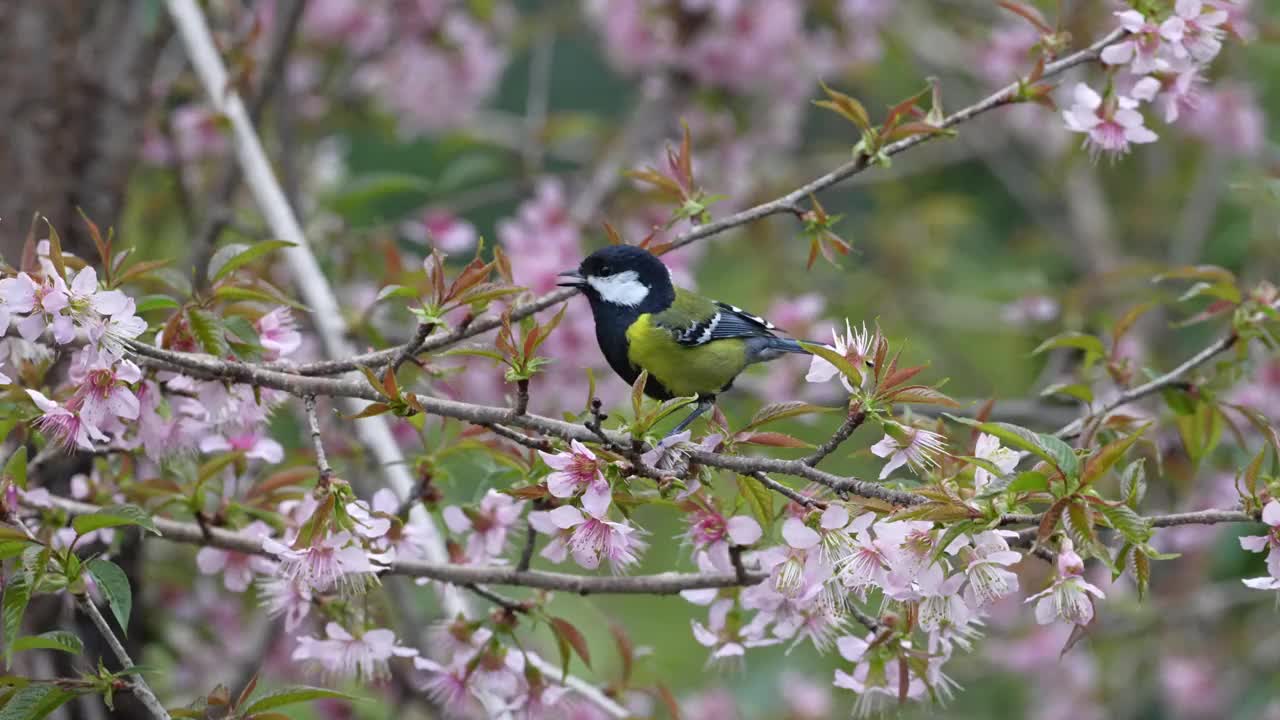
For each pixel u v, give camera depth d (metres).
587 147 18.12
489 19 16.38
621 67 16.69
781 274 17.02
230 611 12.77
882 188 18.91
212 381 7.83
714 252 17.94
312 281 10.80
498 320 8.02
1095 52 8.58
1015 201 21.27
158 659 12.59
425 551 8.98
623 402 13.64
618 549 6.84
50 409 6.86
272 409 8.31
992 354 19.22
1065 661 16.23
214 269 7.67
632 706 10.03
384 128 17.05
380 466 10.02
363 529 7.01
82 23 11.35
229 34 13.17
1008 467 7.04
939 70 20.06
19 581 6.55
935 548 6.37
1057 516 6.33
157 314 9.46
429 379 9.49
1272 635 16.53
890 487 6.72
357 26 16.69
